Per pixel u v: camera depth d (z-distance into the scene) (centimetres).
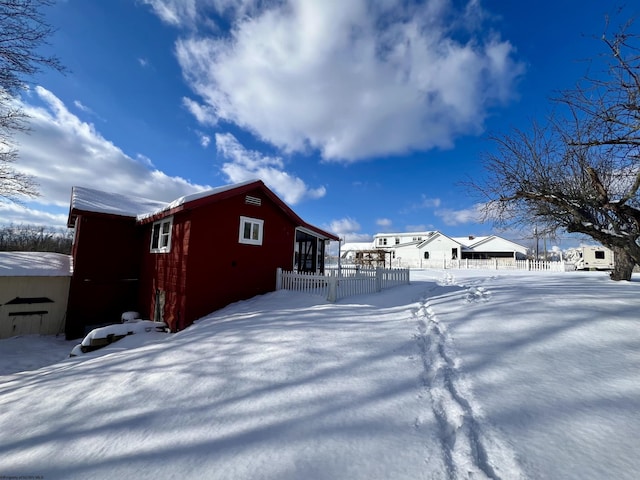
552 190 677
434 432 255
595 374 325
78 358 686
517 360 376
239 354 470
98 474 237
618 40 413
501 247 3941
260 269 1031
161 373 434
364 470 215
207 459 239
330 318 651
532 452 221
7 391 491
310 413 293
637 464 203
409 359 412
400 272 1302
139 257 1183
